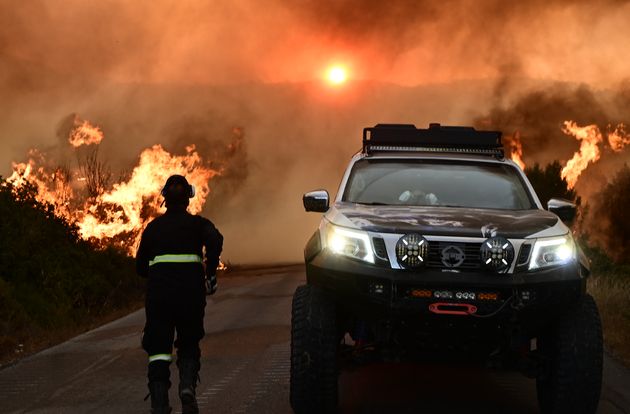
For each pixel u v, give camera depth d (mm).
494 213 8180
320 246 7832
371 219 7766
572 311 7473
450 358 7570
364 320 7430
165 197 7957
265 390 9180
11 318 15609
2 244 18250
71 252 20906
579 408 7387
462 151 9648
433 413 8219
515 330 7312
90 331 15352
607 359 10984
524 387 9406
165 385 7422
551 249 7484
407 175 9102
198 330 7742
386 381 9672
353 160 9430
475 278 7211
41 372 10906
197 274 7703
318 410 7535
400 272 7270
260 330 13930
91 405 8844
